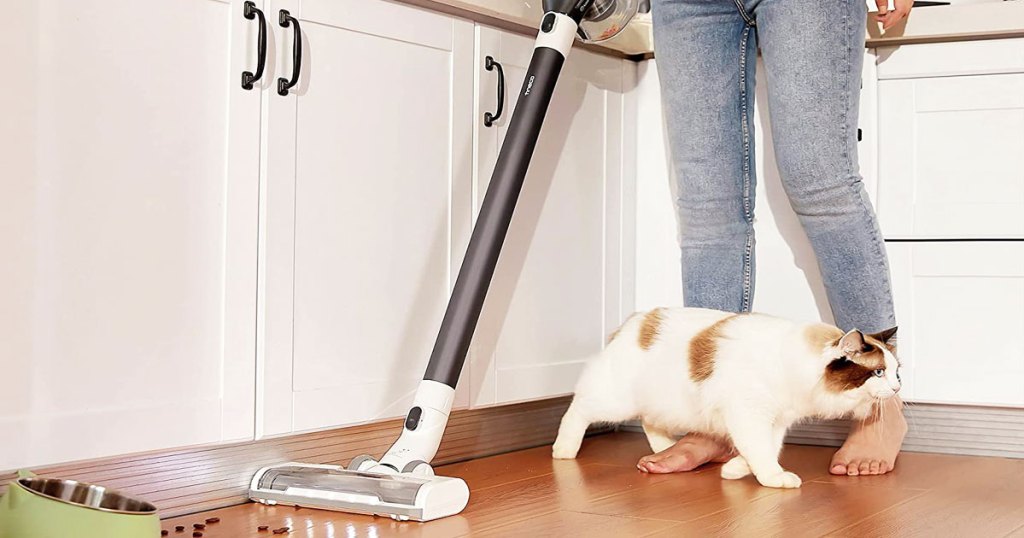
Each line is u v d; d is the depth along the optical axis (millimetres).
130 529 1066
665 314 1838
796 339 1630
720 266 1945
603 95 2160
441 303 1739
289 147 1470
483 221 1595
